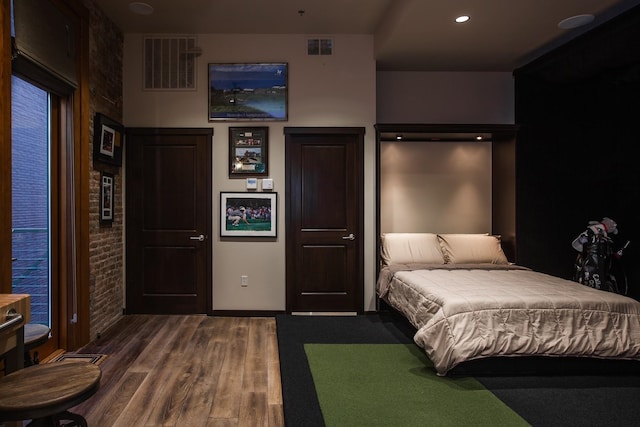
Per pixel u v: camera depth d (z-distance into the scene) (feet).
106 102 13.46
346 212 15.40
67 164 11.18
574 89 15.69
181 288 15.20
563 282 11.47
